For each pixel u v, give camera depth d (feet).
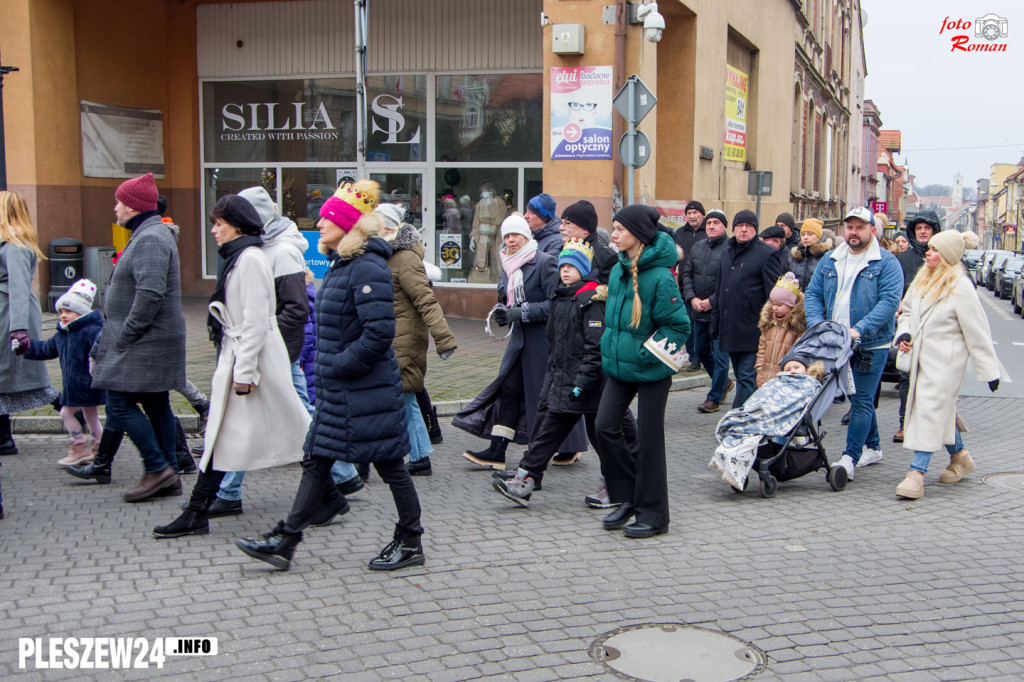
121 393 20.44
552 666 13.46
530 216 24.75
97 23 55.93
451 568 17.38
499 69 54.13
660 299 18.69
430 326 22.56
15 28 50.93
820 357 23.40
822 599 16.14
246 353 18.16
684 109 54.24
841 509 21.85
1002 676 13.30
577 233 21.49
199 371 34.96
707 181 58.18
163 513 20.36
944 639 14.55
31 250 23.00
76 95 54.08
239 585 16.35
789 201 88.89
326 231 16.46
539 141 53.98
